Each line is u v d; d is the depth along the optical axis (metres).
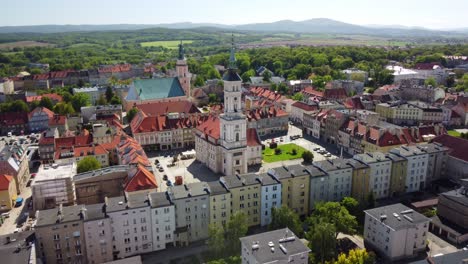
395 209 130.25
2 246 107.88
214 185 136.38
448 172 177.00
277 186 140.00
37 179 148.38
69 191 150.75
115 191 155.25
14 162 170.88
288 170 147.12
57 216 117.88
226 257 117.88
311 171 146.88
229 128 177.75
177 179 175.00
